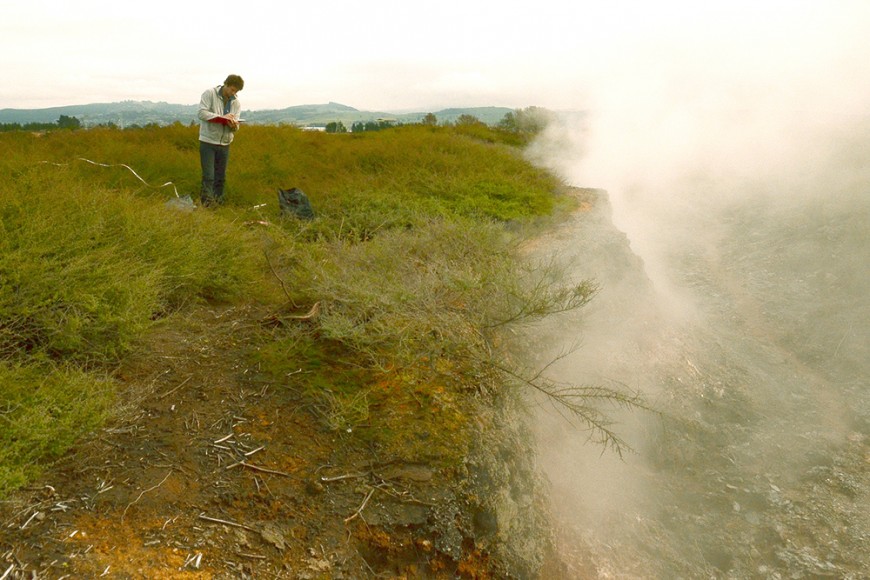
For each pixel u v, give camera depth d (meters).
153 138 12.68
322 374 4.01
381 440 3.58
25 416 2.99
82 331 3.73
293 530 2.97
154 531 2.75
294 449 3.41
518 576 3.63
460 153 12.54
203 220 5.64
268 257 5.48
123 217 4.88
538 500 4.45
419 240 6.11
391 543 3.11
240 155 10.29
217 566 2.67
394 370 4.13
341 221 7.43
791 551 6.41
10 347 3.54
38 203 4.45
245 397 3.72
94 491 2.88
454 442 3.67
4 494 2.67
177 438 3.31
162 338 4.21
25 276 3.74
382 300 4.39
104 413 3.22
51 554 2.51
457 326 4.63
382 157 11.28
